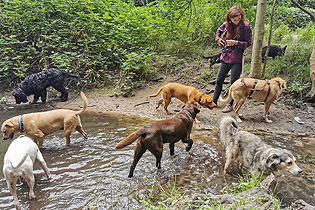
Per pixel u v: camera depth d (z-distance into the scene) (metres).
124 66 8.66
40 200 3.05
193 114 4.13
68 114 4.57
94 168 3.80
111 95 8.19
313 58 6.30
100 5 10.70
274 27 10.41
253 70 6.91
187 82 8.27
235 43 5.50
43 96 7.85
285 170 2.75
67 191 3.22
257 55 6.75
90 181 3.44
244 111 6.38
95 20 10.01
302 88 6.64
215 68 8.59
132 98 7.96
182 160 4.04
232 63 5.89
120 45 9.80
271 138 4.83
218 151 4.34
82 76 9.30
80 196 3.11
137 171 3.71
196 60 9.45
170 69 9.11
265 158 2.93
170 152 4.21
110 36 9.75
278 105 6.50
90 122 6.02
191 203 2.61
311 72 6.32
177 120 3.87
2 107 7.56
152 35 10.21
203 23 10.65
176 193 2.99
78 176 3.58
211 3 10.40
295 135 4.99
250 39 5.61
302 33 9.32
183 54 9.98
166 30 10.02
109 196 3.10
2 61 9.31
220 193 3.11
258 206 2.47
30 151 3.23
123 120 6.16
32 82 7.53
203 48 10.24
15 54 9.38
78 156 4.21
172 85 6.24
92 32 9.80
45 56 9.27
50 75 7.64
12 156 2.90
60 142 4.81
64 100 8.04
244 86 5.52
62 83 7.85
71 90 8.91
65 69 8.69
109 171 3.71
